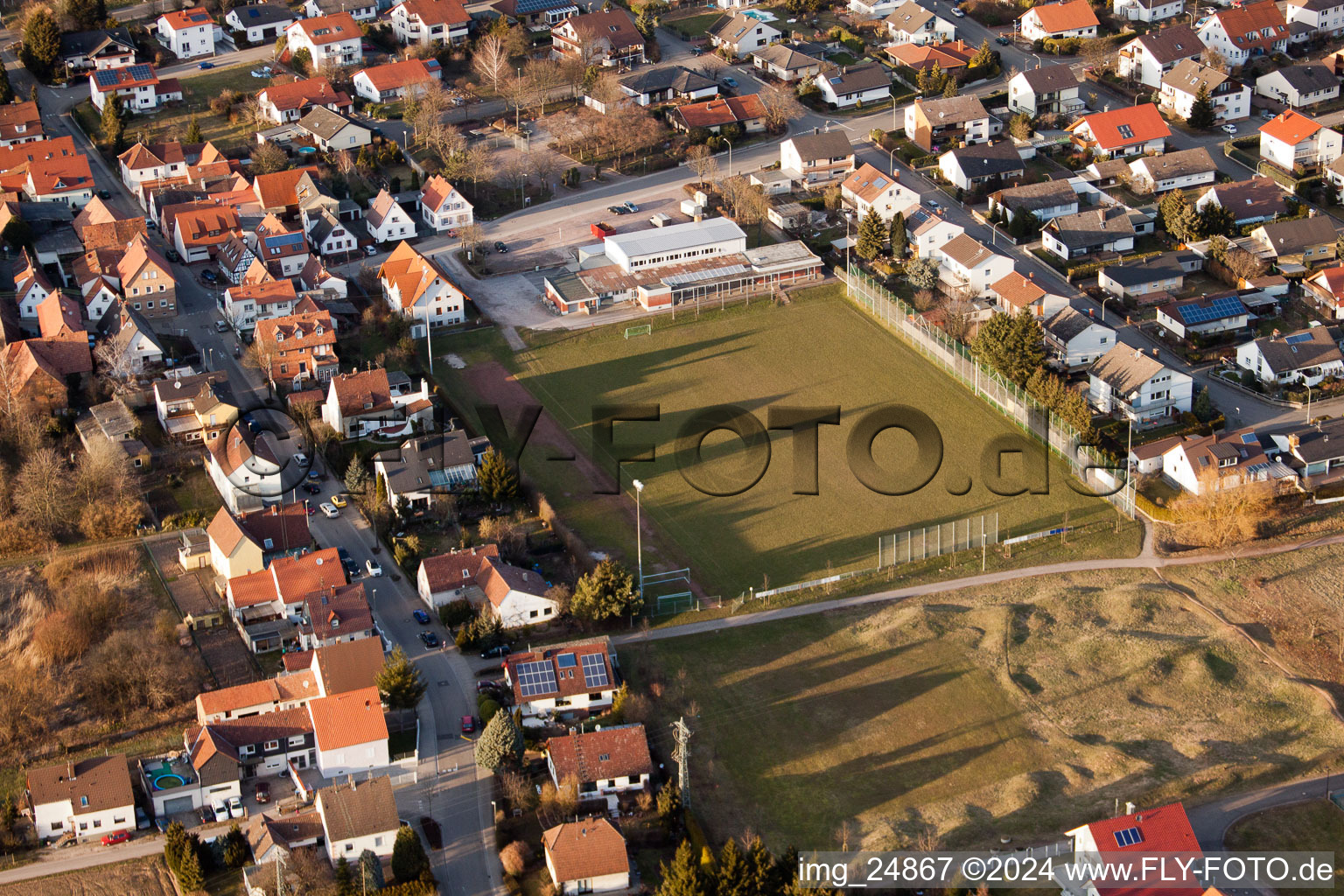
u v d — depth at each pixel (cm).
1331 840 14462
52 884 14288
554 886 13912
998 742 15950
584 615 17600
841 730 16175
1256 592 18375
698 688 16788
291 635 17400
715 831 14762
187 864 14000
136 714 16475
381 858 14400
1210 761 15562
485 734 15300
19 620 18062
